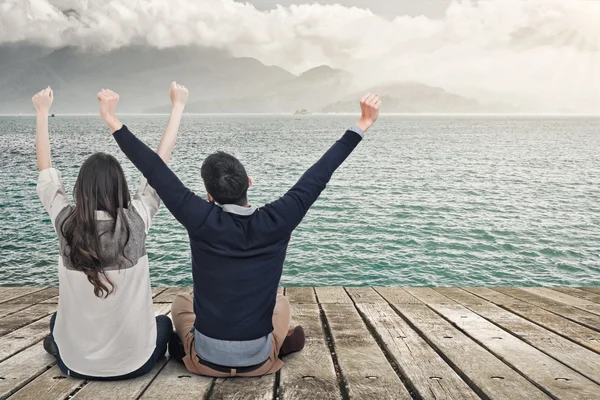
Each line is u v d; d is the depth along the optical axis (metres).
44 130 2.51
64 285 2.39
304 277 11.34
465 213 18.73
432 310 4.29
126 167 31.00
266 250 2.28
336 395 2.43
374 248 13.70
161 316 2.84
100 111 2.19
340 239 14.53
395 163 36.84
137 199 2.42
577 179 29.17
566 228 16.47
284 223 2.24
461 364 2.91
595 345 3.30
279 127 119.50
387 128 118.69
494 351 3.17
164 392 2.42
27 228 15.17
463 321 3.91
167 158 2.48
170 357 2.93
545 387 2.56
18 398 2.35
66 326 2.45
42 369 2.76
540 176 30.45
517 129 115.00
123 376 2.51
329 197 21.70
